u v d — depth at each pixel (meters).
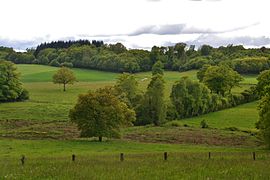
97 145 73.12
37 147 67.69
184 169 29.00
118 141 81.38
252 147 76.81
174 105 120.94
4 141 74.25
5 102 140.38
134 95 122.88
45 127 99.25
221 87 145.25
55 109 125.19
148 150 67.56
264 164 32.41
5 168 31.64
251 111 131.50
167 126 108.56
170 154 49.84
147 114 113.25
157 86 113.00
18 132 90.12
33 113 118.31
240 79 149.88
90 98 81.81
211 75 146.88
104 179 24.17
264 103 72.94
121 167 30.30
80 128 82.06
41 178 25.34
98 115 81.44
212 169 29.05
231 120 116.50
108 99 82.56
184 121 117.25
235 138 89.50
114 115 82.12
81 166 31.20
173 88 123.88
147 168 29.70
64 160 39.25
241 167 30.00
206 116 125.12
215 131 99.38
